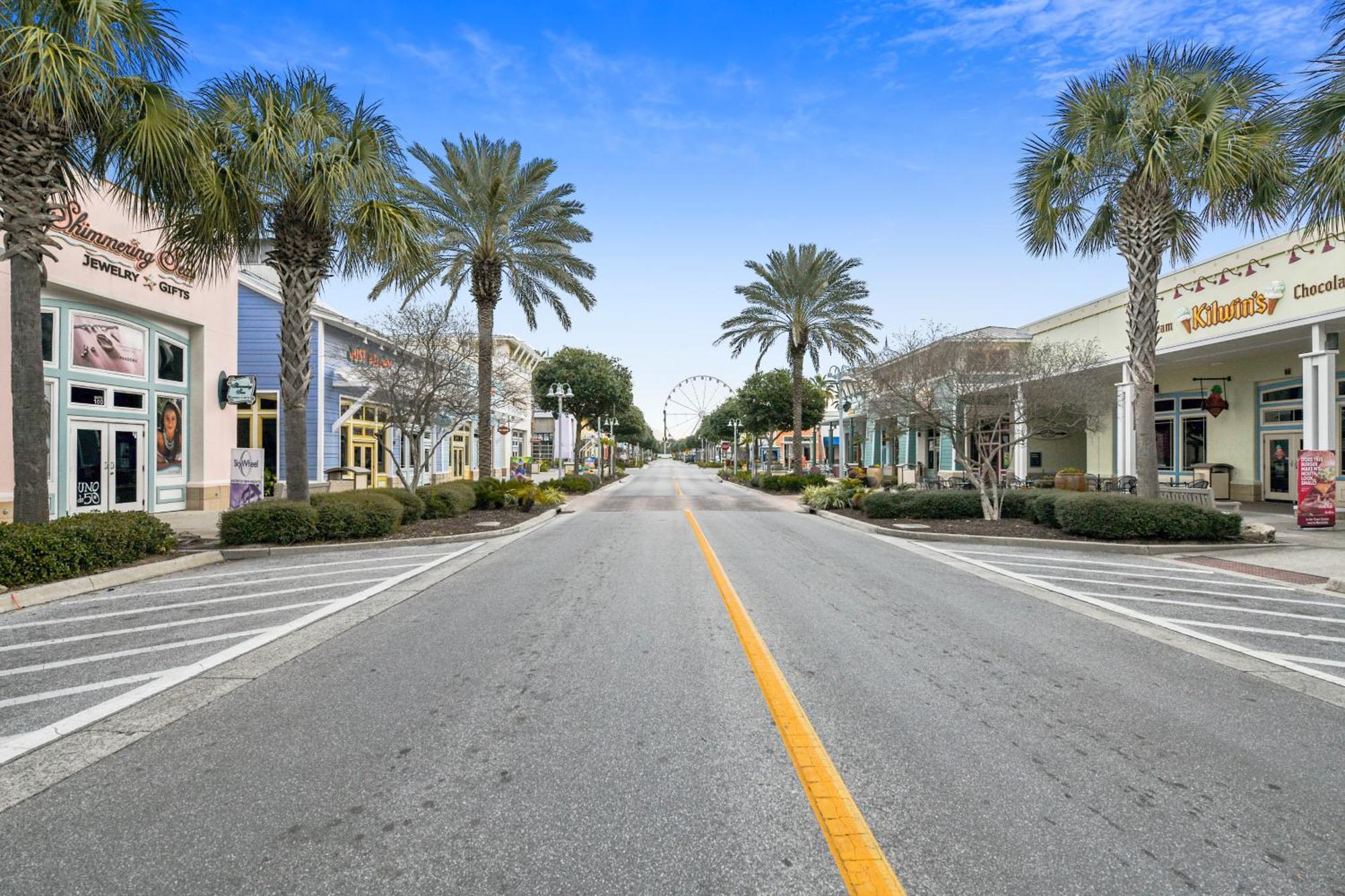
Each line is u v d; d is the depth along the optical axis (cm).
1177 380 2512
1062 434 1997
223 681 509
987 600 816
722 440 8956
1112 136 1323
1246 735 414
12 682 507
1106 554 1221
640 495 3253
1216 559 1152
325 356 2506
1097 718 439
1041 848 291
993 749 390
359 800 330
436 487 1867
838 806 324
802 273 2903
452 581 930
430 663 552
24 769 365
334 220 1304
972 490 1941
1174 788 346
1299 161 967
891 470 3691
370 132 1250
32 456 919
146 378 1700
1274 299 1673
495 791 338
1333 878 272
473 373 2175
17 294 910
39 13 888
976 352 1683
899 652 586
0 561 777
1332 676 532
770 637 629
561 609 749
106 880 268
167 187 1060
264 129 1130
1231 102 1244
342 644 610
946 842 296
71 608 761
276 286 2439
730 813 317
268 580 934
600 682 500
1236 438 2280
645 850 288
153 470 1720
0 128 882
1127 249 1389
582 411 4266
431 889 262
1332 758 383
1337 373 1967
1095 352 1945
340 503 1322
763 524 1822
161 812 320
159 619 706
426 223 1336
